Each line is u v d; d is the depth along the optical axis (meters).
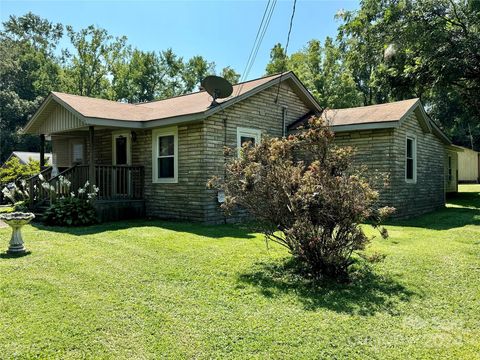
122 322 3.33
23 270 4.83
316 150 4.95
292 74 11.53
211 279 4.57
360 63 18.31
